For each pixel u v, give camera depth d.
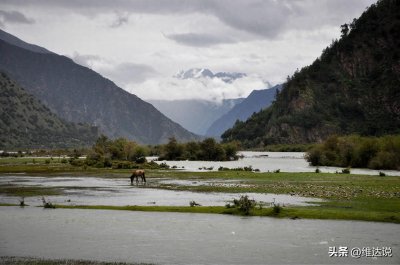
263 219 42.59
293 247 31.58
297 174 94.12
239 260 28.38
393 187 65.75
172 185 75.50
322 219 42.28
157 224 40.25
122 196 61.19
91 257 29.19
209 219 42.72
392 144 128.12
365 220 41.50
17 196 61.41
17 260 28.39
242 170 113.12
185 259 28.67
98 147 175.50
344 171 101.06
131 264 27.44
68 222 41.28
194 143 193.75
